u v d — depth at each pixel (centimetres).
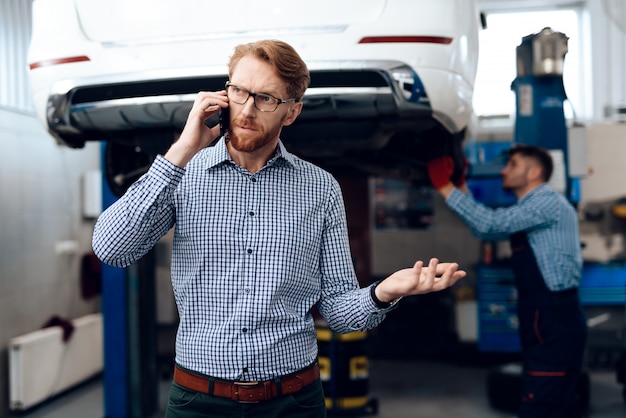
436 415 394
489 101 571
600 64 598
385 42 211
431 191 608
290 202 140
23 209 423
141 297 393
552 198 279
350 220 552
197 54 214
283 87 131
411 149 274
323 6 211
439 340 558
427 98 213
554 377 271
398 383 476
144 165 297
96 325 493
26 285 424
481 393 445
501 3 616
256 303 134
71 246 485
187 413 138
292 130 232
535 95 314
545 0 606
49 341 424
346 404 390
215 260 135
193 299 137
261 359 134
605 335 510
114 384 389
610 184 554
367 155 286
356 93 211
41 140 448
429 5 214
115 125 226
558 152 312
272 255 135
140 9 219
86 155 520
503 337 512
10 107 410
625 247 549
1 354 393
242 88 130
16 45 424
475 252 602
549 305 273
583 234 555
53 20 229
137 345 389
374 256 613
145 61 217
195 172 139
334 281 148
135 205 129
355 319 138
